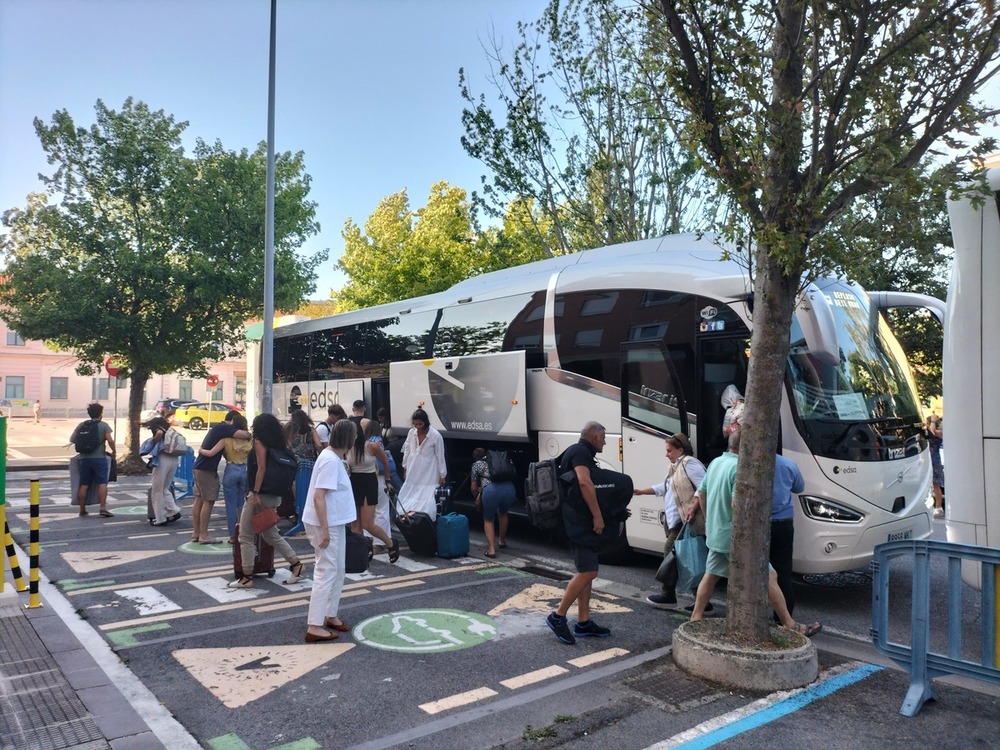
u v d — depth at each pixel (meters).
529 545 10.32
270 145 14.99
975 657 5.72
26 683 4.96
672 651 5.51
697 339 7.88
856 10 4.95
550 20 14.59
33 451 24.97
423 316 12.34
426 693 4.88
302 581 7.89
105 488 12.29
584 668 5.35
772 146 5.16
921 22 4.98
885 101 5.02
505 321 10.51
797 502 6.99
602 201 15.35
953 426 5.86
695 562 6.48
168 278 17.66
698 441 7.73
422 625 6.39
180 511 12.81
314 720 4.46
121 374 19.03
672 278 8.26
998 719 4.52
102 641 5.89
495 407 10.14
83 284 16.98
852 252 5.11
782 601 5.86
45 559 9.05
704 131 5.28
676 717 4.50
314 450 10.80
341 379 14.75
